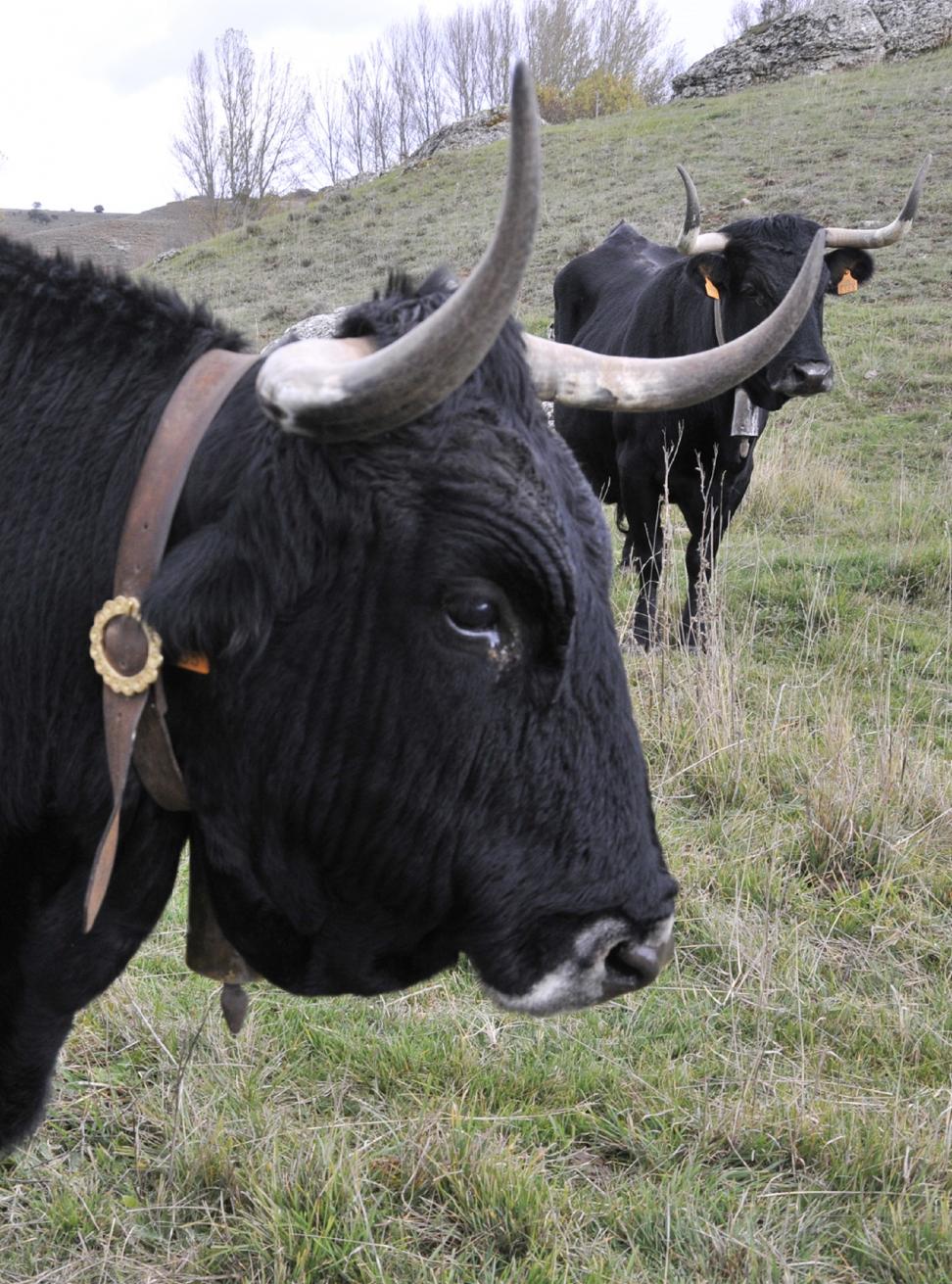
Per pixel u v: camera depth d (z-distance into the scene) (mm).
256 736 1820
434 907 1906
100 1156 3084
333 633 1770
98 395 1987
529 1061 3549
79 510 1932
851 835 4668
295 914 1953
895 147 23016
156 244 54844
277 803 1849
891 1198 3131
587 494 1941
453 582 1739
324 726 1796
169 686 1874
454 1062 3490
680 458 7281
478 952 1942
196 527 1830
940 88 26547
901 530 8875
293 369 1606
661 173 24938
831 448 11617
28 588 1930
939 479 10586
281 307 22438
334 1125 3176
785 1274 2809
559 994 1949
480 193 29797
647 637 7074
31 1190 2971
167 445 1871
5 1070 2131
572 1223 2941
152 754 1893
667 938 2025
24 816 1967
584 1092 3449
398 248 26094
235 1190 2973
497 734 1822
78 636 1912
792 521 9602
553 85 52781
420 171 33656
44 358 2029
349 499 1723
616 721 1929
